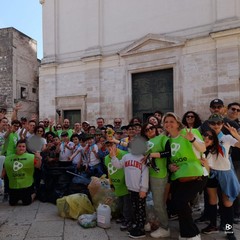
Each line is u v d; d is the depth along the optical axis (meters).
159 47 14.57
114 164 4.86
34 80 24.98
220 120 4.59
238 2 12.89
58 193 6.56
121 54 15.67
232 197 4.45
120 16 16.20
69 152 7.53
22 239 4.47
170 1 14.77
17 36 22.81
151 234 4.54
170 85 14.66
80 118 17.08
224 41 12.88
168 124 4.33
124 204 4.94
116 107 15.90
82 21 17.41
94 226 5.00
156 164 4.49
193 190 4.14
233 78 12.67
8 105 21.80
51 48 18.00
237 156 5.21
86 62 16.72
